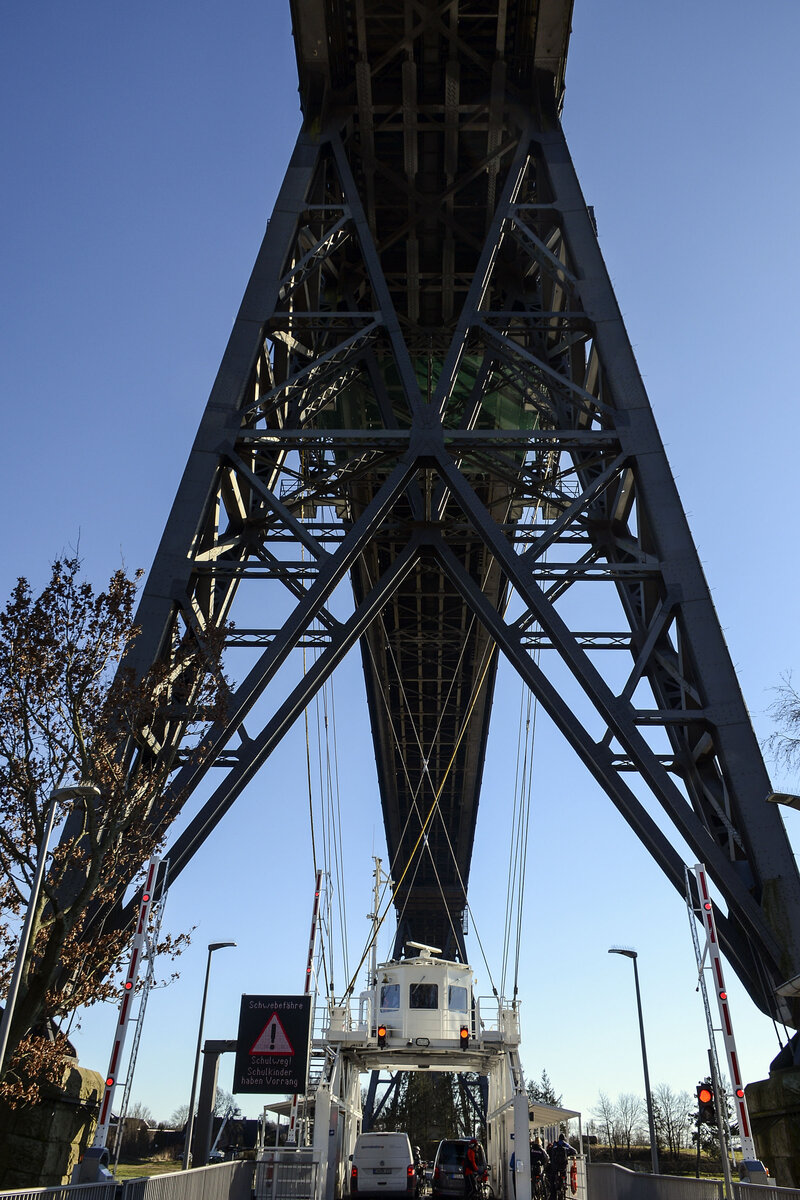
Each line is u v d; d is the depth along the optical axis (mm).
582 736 23984
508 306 34688
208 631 23125
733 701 23219
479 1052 27562
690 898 19062
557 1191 24688
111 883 19969
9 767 18703
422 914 76500
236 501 27500
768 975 21172
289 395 28672
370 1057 29672
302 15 30234
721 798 23656
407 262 34750
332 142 30844
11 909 18656
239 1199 18469
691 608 24312
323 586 24688
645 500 25750
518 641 25594
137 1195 12695
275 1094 18281
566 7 29953
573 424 29250
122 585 19562
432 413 27094
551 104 31344
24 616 18984
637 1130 99875
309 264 29891
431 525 28266
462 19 30828
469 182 34281
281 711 24062
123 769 20422
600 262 28812
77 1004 18578
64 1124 17969
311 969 30234
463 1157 27750
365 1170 26094
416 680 55438
